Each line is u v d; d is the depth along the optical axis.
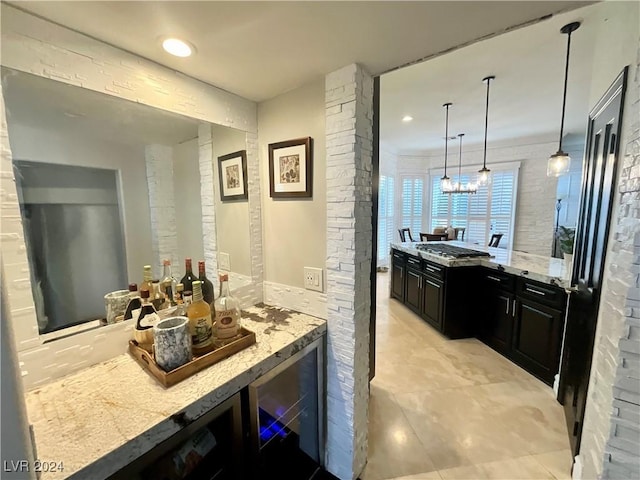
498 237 5.15
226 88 1.39
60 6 0.81
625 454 0.98
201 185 1.39
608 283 1.13
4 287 0.46
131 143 1.15
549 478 1.46
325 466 1.53
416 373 2.38
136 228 1.18
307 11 0.85
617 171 1.15
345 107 1.23
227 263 1.53
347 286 1.33
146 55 1.10
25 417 0.50
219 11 0.85
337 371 1.41
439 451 1.63
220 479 1.02
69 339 0.95
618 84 1.19
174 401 0.83
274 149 1.51
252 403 1.04
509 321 2.54
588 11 1.84
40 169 0.90
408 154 6.71
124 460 0.69
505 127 4.67
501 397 2.07
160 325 0.98
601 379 1.12
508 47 2.30
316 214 1.41
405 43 1.04
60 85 0.92
